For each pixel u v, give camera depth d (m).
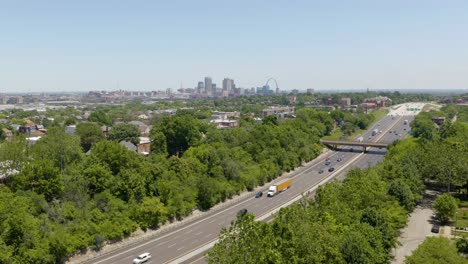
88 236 87.94
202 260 83.94
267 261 48.12
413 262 63.34
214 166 138.88
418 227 100.56
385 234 75.94
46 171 95.75
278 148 177.00
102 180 103.31
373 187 93.69
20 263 73.50
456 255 63.94
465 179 120.94
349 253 63.12
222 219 111.94
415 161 132.75
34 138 194.12
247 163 157.38
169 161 128.50
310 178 162.12
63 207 91.81
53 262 79.62
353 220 77.81
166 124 181.50
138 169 111.50
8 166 102.44
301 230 56.31
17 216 77.12
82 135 184.88
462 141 166.62
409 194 104.81
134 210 100.94
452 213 101.75
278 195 136.88
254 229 50.75
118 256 86.50
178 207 110.69
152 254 87.44
